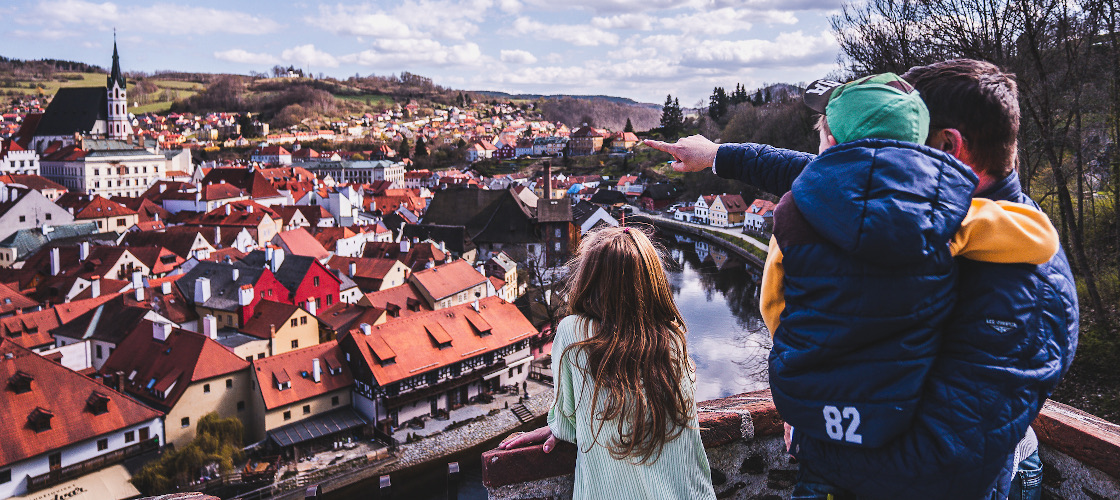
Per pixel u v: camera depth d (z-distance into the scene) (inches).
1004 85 108.6
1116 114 1024.9
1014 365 95.7
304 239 2910.9
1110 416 836.0
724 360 1774.1
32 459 1359.5
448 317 1946.4
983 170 111.8
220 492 1448.1
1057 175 1010.7
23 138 6993.1
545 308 2383.1
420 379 1775.3
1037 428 159.8
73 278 2421.3
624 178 6397.6
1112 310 989.2
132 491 1437.0
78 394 1467.8
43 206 3361.2
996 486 115.9
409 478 1561.3
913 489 96.9
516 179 7509.8
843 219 93.7
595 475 124.5
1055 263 104.7
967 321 98.6
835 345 97.3
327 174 7150.6
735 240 3912.4
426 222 3619.6
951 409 94.7
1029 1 923.4
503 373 1991.9
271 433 1606.8
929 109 112.3
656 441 119.1
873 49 1093.1
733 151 144.8
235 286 2044.8
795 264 102.5
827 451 106.0
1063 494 155.6
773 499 169.5
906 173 94.0
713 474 167.0
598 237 130.6
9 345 1456.7
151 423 1523.1
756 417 165.5
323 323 1985.7
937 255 92.7
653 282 125.3
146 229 3636.8
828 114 111.7
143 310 1883.6
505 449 148.9
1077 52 978.7
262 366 1659.7
